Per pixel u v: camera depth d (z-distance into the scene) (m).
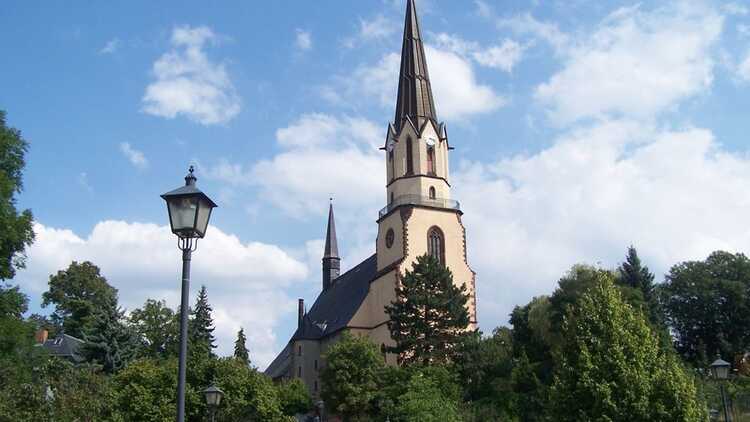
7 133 40.22
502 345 70.06
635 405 39.34
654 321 74.38
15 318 38.88
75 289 99.44
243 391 50.28
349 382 68.50
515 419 59.69
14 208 39.09
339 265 121.31
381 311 85.50
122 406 48.59
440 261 84.69
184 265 17.28
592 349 42.78
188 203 17.23
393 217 86.75
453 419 55.31
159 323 81.81
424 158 87.62
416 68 91.25
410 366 65.69
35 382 38.00
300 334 97.31
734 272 91.88
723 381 32.16
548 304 75.06
